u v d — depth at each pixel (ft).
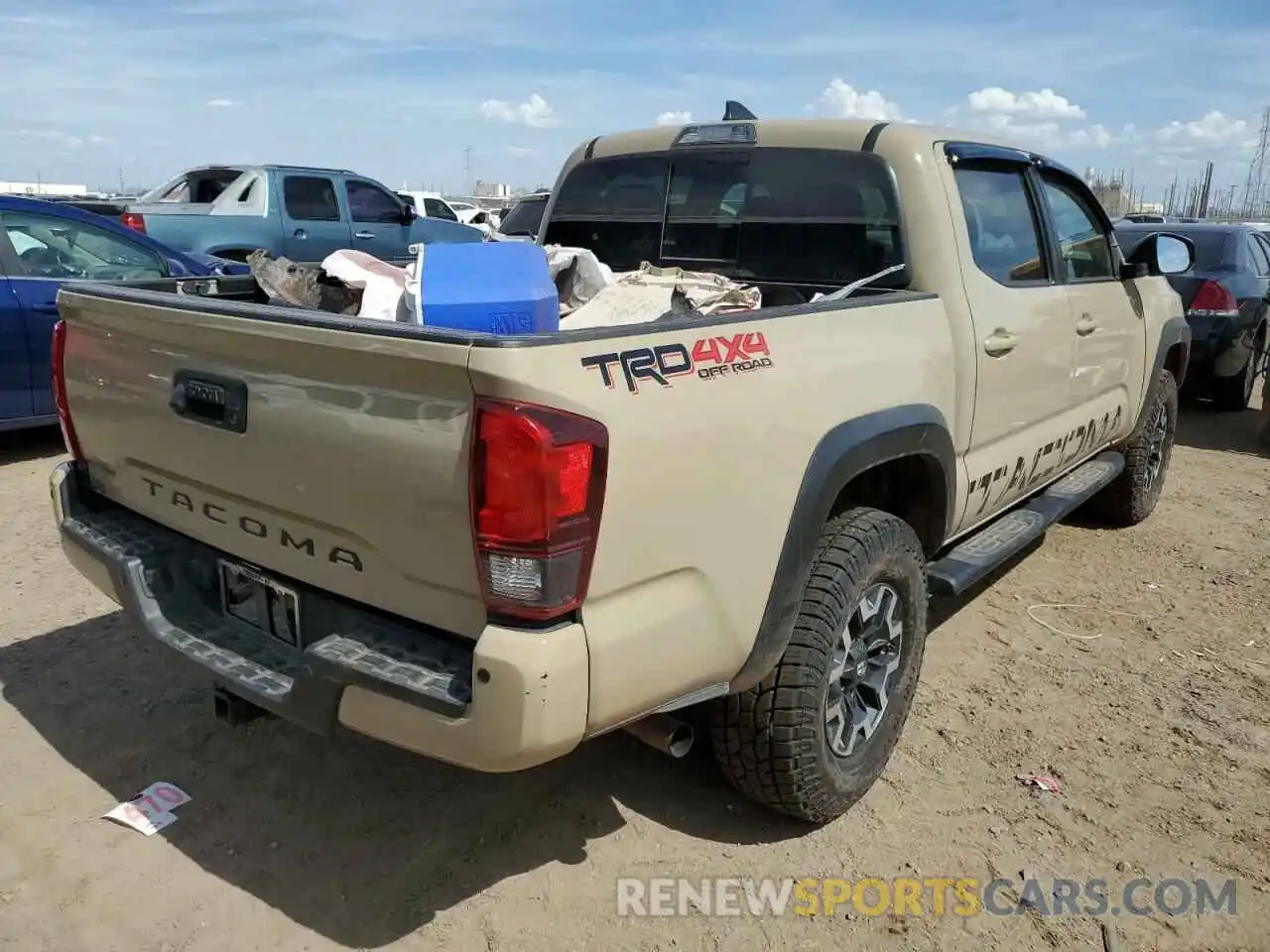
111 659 12.73
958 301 10.91
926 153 11.08
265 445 7.61
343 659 7.06
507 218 38.86
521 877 8.96
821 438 8.52
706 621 7.64
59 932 8.14
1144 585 16.24
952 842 9.58
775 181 12.05
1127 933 8.45
